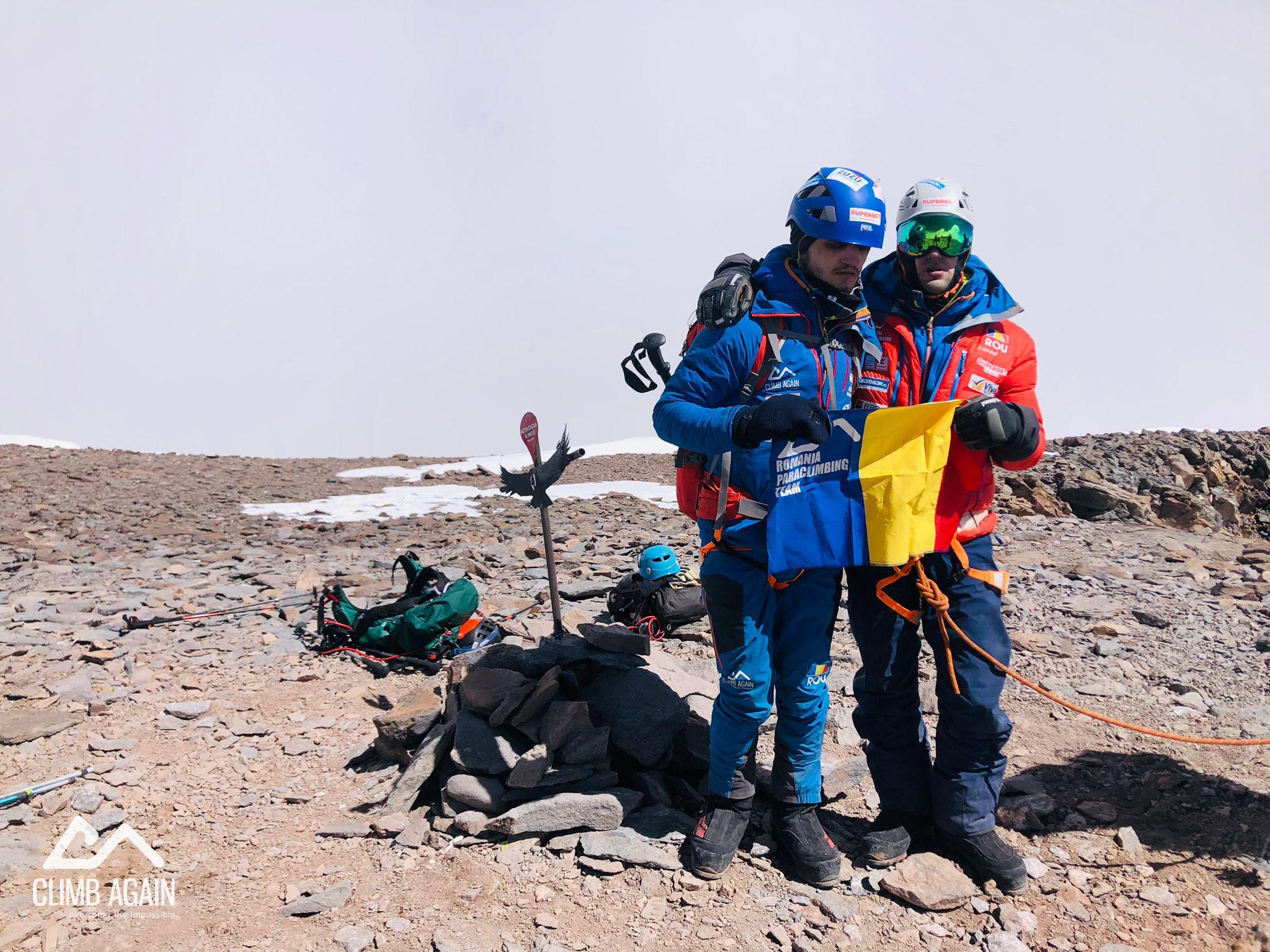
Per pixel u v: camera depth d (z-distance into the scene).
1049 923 3.35
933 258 3.24
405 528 13.20
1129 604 7.13
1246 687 5.37
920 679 5.41
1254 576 8.10
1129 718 4.96
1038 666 5.75
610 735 4.23
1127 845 3.78
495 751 4.11
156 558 10.45
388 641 6.50
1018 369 3.45
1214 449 18.94
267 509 15.40
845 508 3.22
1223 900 3.44
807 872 3.56
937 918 3.40
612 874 3.63
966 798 3.55
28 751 5.02
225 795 4.54
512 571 9.27
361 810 4.32
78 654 6.55
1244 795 4.09
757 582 3.43
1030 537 10.24
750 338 3.25
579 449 4.59
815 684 3.52
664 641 6.49
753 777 3.70
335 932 3.39
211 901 3.63
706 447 3.16
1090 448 17.70
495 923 3.39
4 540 11.01
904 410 3.12
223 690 5.93
